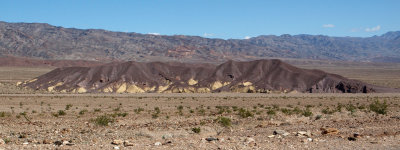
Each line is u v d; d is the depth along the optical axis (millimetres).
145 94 117812
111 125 34125
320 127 29875
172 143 21484
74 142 23266
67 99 89812
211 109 61219
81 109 61062
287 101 84938
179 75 151250
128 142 21234
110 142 22953
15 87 138875
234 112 52406
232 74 147125
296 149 19359
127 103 77562
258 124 33312
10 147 20375
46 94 112750
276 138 23641
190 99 92188
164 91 138000
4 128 32094
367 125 30922
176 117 43062
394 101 85312
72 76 146500
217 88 139500
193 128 28609
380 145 20406
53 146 20922
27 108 61688
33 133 28859
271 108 61969
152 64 157875
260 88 133000
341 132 26188
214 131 28938
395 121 33688
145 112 53188
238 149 19297
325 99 92688
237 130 29375
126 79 143500
